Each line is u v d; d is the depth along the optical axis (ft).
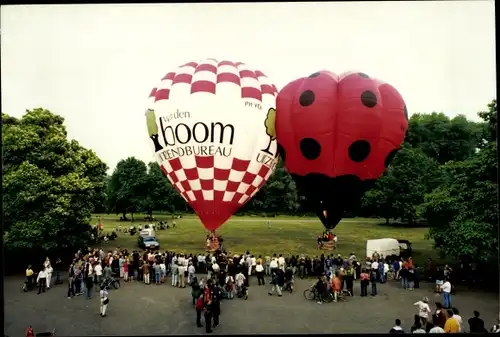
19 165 81.10
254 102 66.64
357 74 60.23
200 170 66.28
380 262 70.95
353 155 59.31
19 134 81.20
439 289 64.03
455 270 72.84
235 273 66.69
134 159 192.65
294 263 75.25
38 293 62.75
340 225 154.20
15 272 77.20
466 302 58.90
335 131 59.31
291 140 62.39
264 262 82.02
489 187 63.57
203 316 52.44
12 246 75.77
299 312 54.13
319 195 63.21
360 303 58.29
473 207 66.18
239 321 50.65
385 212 157.58
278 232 131.34
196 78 67.00
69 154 86.53
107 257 74.08
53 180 80.02
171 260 75.41
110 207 199.21
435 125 211.20
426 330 41.65
